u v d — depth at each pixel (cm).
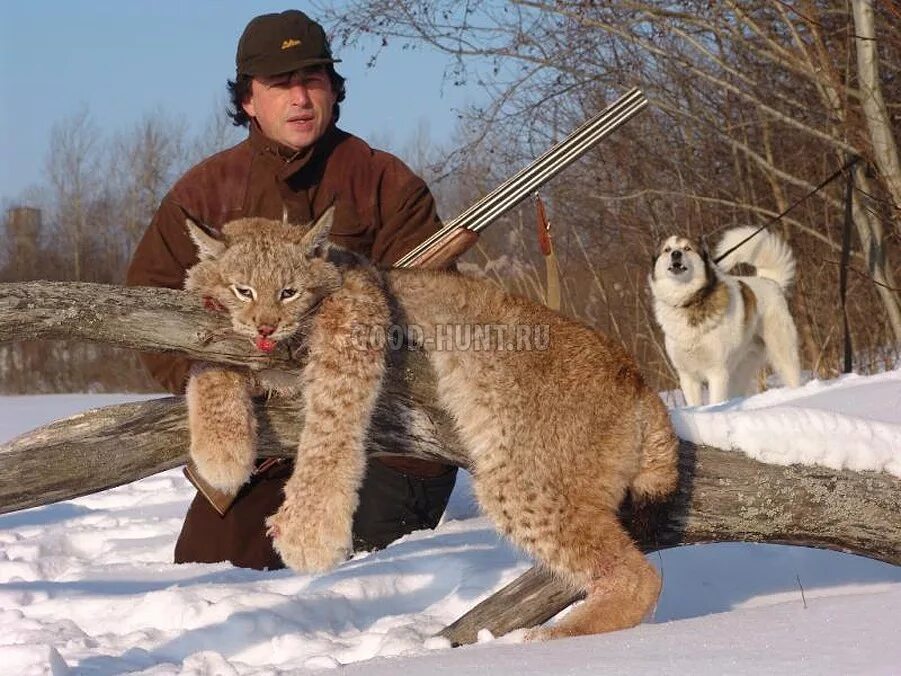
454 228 442
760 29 1178
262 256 367
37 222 3123
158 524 630
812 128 1126
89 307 355
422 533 528
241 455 377
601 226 1455
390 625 410
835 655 286
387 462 527
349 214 523
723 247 1120
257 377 386
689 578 461
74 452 372
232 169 522
